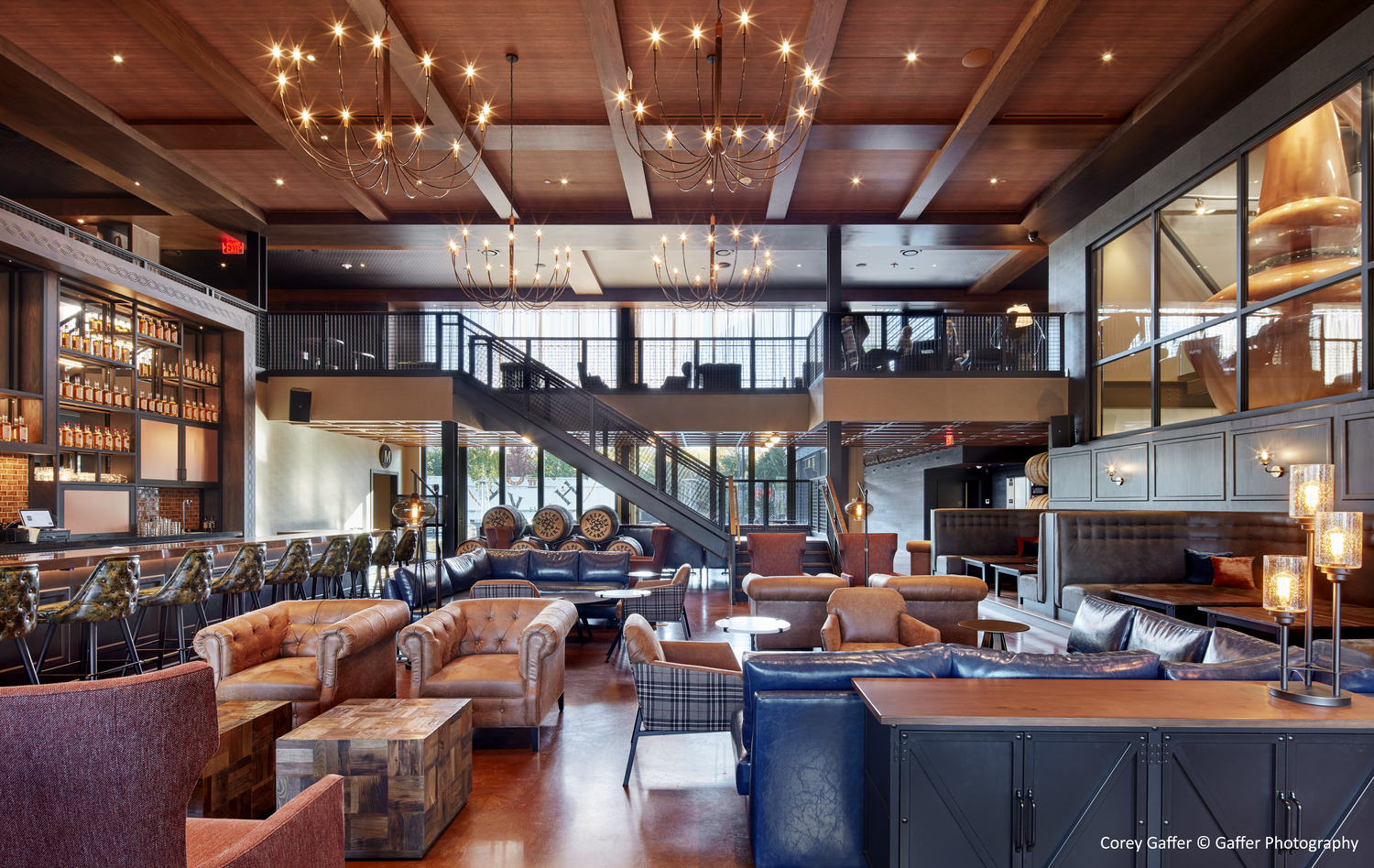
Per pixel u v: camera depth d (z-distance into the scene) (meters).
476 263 13.40
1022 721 2.39
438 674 4.50
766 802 2.86
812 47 6.55
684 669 3.80
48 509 7.34
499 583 5.97
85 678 5.44
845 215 11.09
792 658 3.04
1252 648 3.52
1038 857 2.40
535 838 3.25
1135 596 6.96
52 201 9.91
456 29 6.48
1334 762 2.39
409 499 7.64
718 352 15.34
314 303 15.23
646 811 3.53
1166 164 8.95
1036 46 6.54
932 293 15.87
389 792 3.08
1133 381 9.96
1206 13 6.35
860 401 11.37
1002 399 11.42
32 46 6.62
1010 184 10.15
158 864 1.46
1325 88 6.62
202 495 10.27
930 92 7.61
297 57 6.41
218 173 9.29
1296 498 2.69
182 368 9.48
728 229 11.19
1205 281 8.43
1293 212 7.12
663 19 6.34
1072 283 11.35
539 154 9.02
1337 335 6.67
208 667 1.56
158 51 6.74
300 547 7.04
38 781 1.38
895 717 2.40
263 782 3.43
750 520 15.71
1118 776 2.40
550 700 4.71
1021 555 11.16
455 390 11.45
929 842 2.41
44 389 7.23
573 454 11.40
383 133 5.98
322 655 4.15
